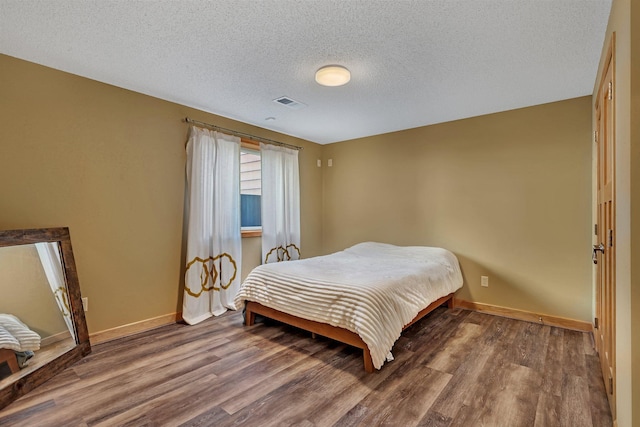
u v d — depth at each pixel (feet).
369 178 15.24
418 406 6.06
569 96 10.15
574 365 7.64
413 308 8.64
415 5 5.84
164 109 10.53
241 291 10.41
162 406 6.05
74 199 8.61
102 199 9.13
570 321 10.22
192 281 10.84
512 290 11.32
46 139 8.14
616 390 5.30
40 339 7.22
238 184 12.50
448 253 12.11
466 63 8.02
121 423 5.56
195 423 5.57
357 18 6.23
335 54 7.61
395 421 5.63
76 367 7.54
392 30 6.63
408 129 13.93
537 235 10.87
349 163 15.98
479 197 12.04
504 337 9.39
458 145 12.57
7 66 7.56
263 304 9.77
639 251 4.07
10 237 6.91
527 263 11.05
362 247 13.84
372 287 7.97
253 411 5.91
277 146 14.32
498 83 9.21
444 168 12.91
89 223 8.88
